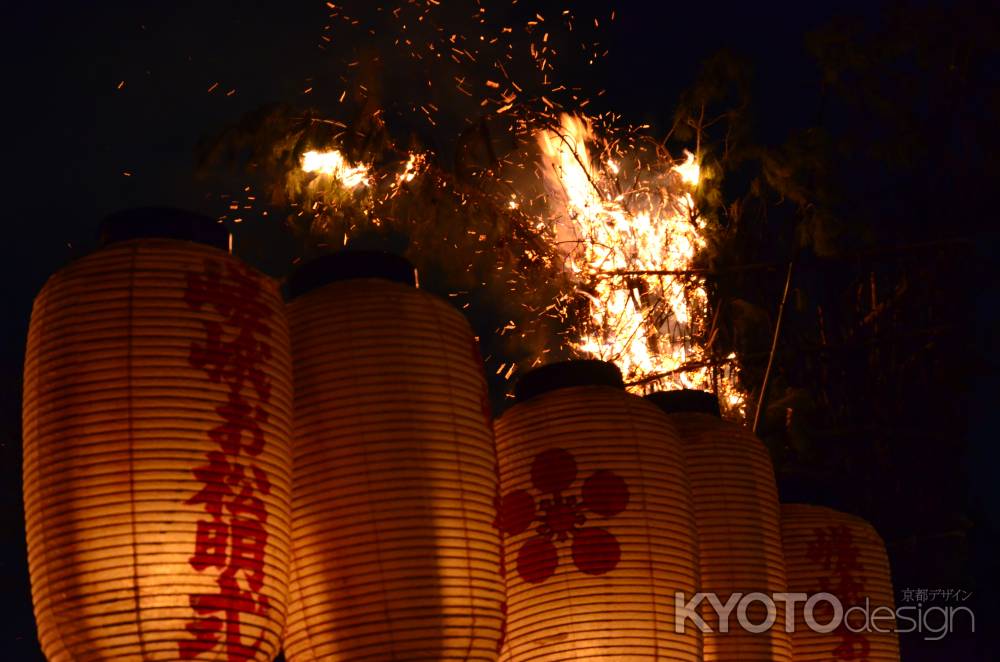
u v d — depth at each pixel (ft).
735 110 22.63
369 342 11.00
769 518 14.76
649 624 12.19
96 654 9.19
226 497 9.58
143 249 10.04
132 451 9.39
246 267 10.41
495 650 10.92
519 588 12.50
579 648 12.14
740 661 13.99
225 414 9.71
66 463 9.39
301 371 10.97
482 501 11.03
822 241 21.47
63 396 9.53
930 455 21.88
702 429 14.89
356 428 10.73
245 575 9.59
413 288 11.53
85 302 9.77
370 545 10.50
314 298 11.33
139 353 9.61
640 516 12.42
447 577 10.59
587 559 12.26
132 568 9.25
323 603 10.48
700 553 14.26
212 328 9.89
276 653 9.96
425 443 10.79
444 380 11.11
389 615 10.40
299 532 10.63
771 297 22.57
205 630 9.34
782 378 22.07
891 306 22.22
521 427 13.00
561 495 12.52
